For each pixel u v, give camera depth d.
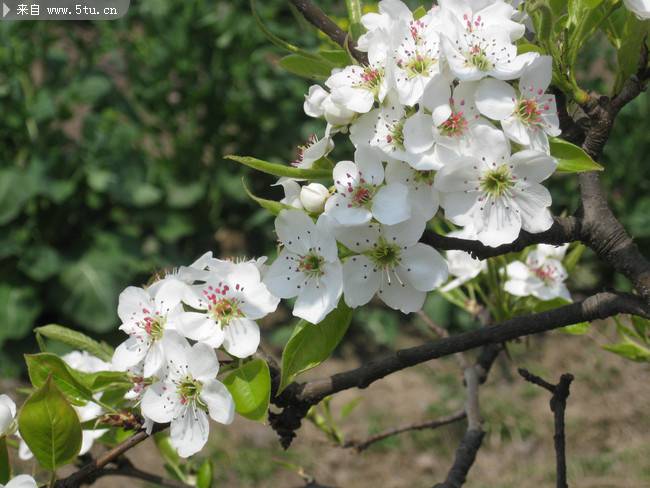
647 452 1.60
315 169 0.52
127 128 1.97
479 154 0.51
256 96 2.07
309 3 0.59
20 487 0.53
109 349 0.62
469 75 0.51
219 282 0.53
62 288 1.83
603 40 1.86
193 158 2.05
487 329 0.55
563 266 0.71
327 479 1.59
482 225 0.51
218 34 2.04
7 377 1.78
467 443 0.64
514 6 0.56
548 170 0.51
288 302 1.99
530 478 1.58
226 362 0.54
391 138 0.51
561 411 0.59
